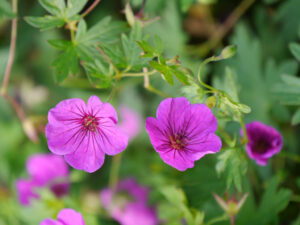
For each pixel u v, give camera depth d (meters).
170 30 0.38
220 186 0.30
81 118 0.24
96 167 0.24
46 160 0.38
